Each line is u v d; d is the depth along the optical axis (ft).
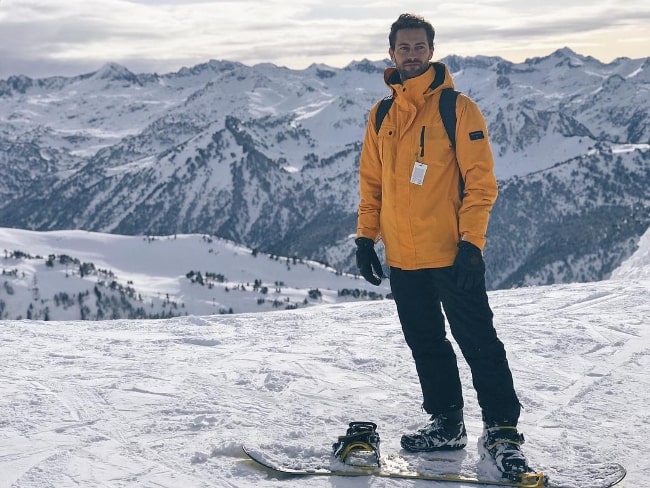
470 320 10.11
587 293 25.99
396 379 14.94
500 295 26.89
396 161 10.16
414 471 9.83
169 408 12.84
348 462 9.97
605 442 11.00
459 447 10.78
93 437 11.28
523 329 19.60
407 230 10.21
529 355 16.76
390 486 9.38
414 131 10.01
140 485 9.43
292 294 549.54
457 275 9.71
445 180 9.98
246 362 16.58
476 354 10.19
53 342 19.69
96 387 14.29
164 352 18.06
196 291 554.87
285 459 10.19
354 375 15.24
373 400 13.44
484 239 9.73
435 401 10.82
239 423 11.96
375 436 10.39
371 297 515.09
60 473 9.81
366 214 11.00
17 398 13.50
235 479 9.64
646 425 11.79
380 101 10.62
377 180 10.89
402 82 10.11
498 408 10.14
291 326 21.88
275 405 13.10
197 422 12.01
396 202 10.21
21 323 23.58
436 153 9.91
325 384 14.55
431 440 10.70
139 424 11.94
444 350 10.93
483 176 9.68
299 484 9.45
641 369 15.49
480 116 9.82
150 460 10.31
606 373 15.16
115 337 20.48
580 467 9.78
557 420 12.10
